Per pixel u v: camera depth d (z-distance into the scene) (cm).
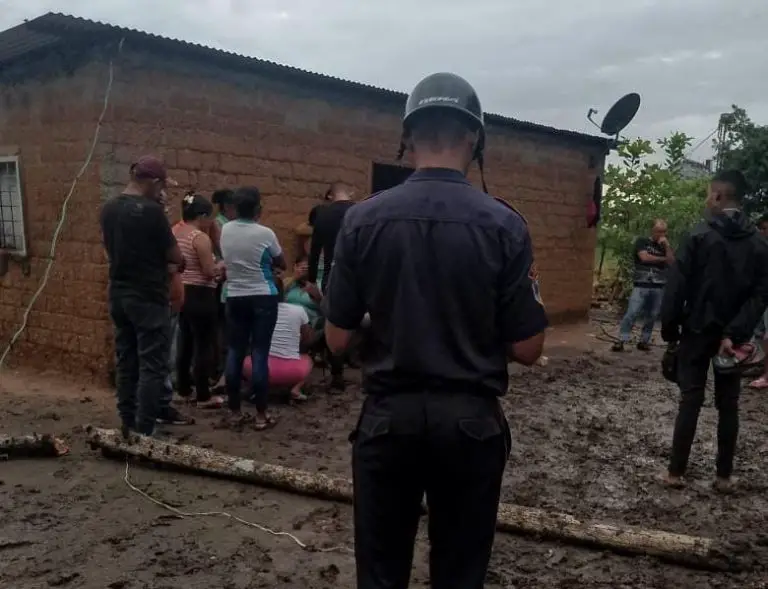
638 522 426
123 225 490
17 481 455
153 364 507
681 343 472
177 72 698
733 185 446
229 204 664
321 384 741
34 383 709
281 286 661
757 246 440
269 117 783
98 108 654
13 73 739
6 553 362
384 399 215
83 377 712
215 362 698
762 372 818
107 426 578
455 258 207
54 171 709
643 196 1433
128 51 658
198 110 720
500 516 402
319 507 430
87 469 480
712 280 444
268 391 621
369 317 221
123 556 362
